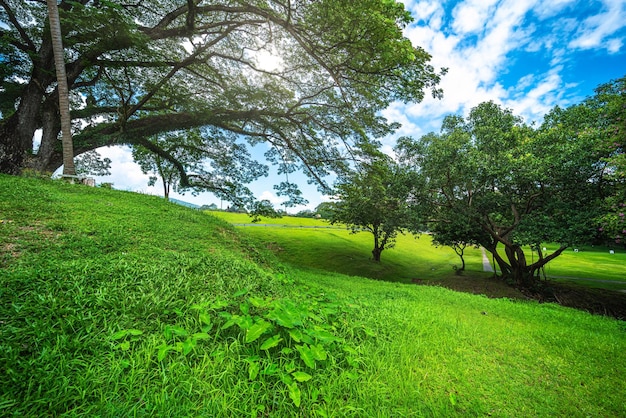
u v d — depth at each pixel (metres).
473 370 3.69
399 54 9.47
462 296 9.80
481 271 28.12
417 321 5.25
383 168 15.59
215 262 5.42
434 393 3.00
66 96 10.45
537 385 3.56
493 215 21.48
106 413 1.99
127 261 4.48
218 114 15.25
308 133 16.34
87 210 6.99
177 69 13.30
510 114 19.30
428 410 2.69
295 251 32.88
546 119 18.11
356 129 14.47
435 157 17.17
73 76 11.88
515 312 7.83
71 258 4.35
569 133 14.81
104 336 2.71
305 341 2.94
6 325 2.50
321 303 4.99
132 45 11.02
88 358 2.46
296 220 66.88
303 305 4.18
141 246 5.50
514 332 5.61
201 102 15.12
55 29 10.09
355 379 2.84
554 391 3.45
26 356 2.30
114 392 2.18
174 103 15.39
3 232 4.75
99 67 12.44
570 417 2.96
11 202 6.23
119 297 3.37
